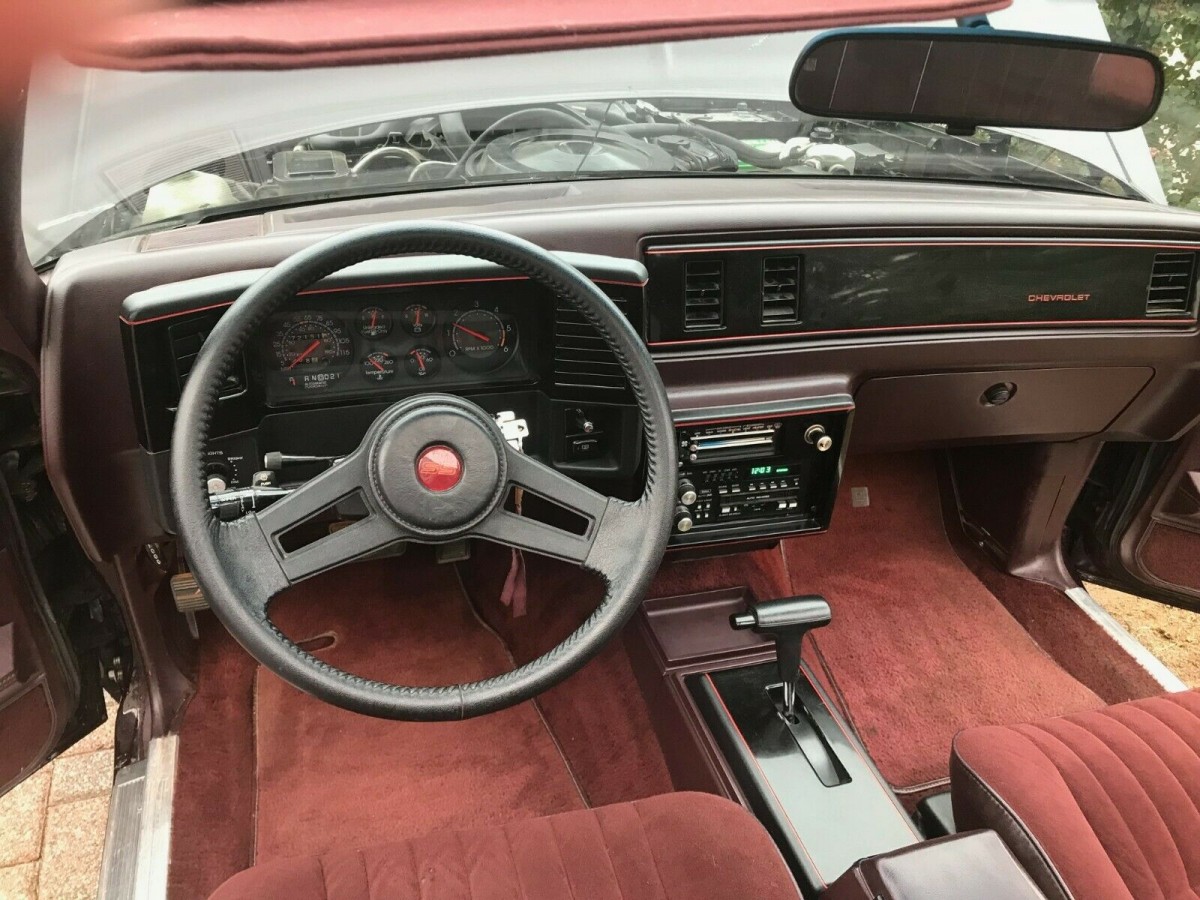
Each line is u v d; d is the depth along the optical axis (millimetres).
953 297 1587
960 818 1214
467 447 1072
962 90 1360
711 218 1433
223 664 1891
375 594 2162
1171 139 1986
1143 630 2479
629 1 561
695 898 1050
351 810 1713
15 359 1231
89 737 2031
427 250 1057
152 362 1184
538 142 1561
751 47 1569
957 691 1947
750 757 1463
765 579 1902
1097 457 2109
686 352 1519
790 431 1590
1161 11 1925
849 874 1051
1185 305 1703
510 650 2039
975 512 2316
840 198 1519
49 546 1461
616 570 1141
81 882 1748
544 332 1353
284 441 1368
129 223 1384
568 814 1149
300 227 1354
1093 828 1104
